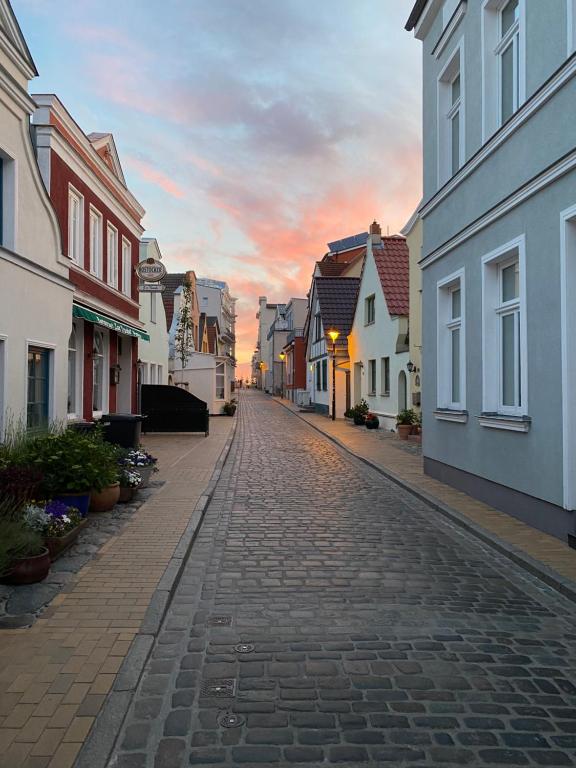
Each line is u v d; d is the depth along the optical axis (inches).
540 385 284.2
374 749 122.8
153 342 908.6
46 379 392.5
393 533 301.1
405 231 754.2
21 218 353.7
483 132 353.4
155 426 836.6
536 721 134.0
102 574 222.2
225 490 420.2
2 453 272.5
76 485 279.9
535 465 290.7
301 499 389.4
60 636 169.2
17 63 339.9
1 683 143.3
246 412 1472.7
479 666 159.6
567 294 260.4
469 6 375.6
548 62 278.1
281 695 143.5
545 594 215.6
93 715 130.3
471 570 242.2
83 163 519.8
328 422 1074.7
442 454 430.9
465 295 381.4
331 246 1660.9
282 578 231.3
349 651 167.6
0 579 207.5
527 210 296.0
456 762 119.0
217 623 186.9
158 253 948.0
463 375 386.3
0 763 114.2
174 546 260.7
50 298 387.5
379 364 919.7
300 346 1902.1
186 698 141.8
